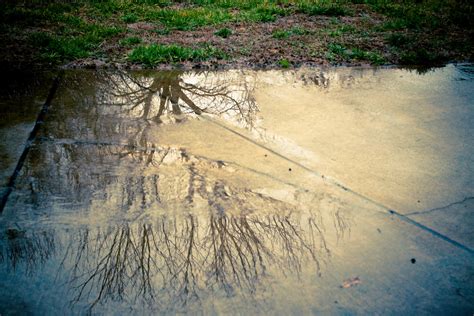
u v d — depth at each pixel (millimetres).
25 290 2076
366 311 1951
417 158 3344
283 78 5320
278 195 2836
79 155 3307
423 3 9953
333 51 6469
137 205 2719
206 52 6211
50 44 6188
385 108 4355
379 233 2486
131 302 2012
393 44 6910
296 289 2082
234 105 4379
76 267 2232
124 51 6246
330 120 4031
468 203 2766
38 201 2740
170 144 3508
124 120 3963
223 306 1983
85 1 9148
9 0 9039
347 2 9852
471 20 8367
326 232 2494
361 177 3057
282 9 8820
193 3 9500
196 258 2299
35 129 3721
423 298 2029
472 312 1949
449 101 4578
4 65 5500
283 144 3537
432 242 2410
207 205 2730
